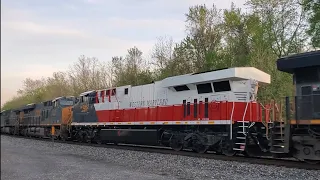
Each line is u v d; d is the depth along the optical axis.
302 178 9.29
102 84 49.81
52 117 30.88
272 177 9.56
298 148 11.62
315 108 11.23
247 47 33.53
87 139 24.88
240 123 14.64
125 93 21.38
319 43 28.53
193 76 16.30
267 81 15.73
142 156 14.91
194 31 36.09
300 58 11.60
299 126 11.68
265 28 30.94
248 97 14.85
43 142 24.92
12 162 12.07
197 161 12.86
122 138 20.80
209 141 15.38
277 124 12.34
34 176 9.68
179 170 11.12
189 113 16.53
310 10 29.17
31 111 37.38
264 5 31.17
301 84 11.84
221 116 14.91
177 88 17.44
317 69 11.37
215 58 34.22
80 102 26.58
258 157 14.45
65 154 16.42
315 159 11.05
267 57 27.67
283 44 30.81
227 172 10.55
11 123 43.69
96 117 23.88
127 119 20.67
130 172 10.83
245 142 14.16
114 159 14.34
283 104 13.16
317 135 11.03
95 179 9.45
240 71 14.70
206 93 15.95
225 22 35.44
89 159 14.41
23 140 27.66
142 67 43.75
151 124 18.73
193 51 36.19
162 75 38.19
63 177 9.66
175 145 17.38
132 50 44.34
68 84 50.09
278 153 12.16
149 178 9.73
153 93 19.11
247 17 33.69
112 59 45.78
